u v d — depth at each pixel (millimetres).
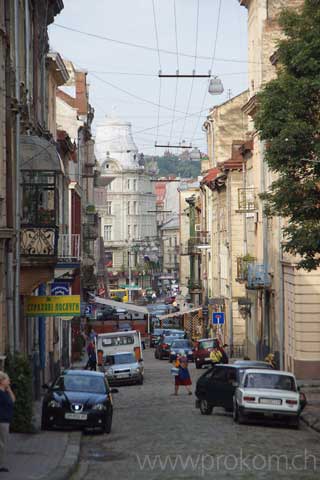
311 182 34094
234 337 87000
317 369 55031
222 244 95000
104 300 104562
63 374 33719
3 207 34000
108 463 25062
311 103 34344
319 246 34688
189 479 22250
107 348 65938
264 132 34594
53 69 59812
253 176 72188
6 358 30891
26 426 30391
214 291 102125
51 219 37594
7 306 34531
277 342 62250
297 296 55281
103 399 31688
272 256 64625
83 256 97312
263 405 34688
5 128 34750
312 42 33125
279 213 36094
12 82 37375
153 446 28391
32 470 22594
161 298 197250
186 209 145375
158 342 92125
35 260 37312
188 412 39969
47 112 56875
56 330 61031
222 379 38125
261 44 67188
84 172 100750
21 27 42688
